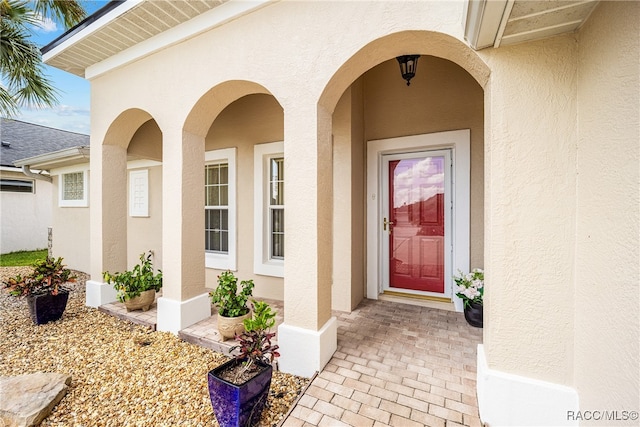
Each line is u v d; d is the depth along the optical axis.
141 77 3.91
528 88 1.96
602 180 1.60
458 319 3.90
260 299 4.95
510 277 2.02
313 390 2.42
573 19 1.72
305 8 2.74
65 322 4.09
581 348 1.83
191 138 3.69
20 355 3.19
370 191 4.75
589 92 1.72
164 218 3.73
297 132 2.79
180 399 2.45
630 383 1.37
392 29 2.31
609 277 1.54
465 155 4.09
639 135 1.32
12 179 12.59
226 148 5.41
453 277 4.03
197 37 3.40
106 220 4.65
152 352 3.22
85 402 2.43
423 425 2.05
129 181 6.71
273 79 2.91
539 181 1.95
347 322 3.79
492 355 2.07
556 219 1.93
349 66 2.64
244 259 5.29
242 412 1.98
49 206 13.65
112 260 4.73
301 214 2.79
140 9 3.21
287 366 2.81
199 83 3.39
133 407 2.36
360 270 4.64
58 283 4.25
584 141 1.79
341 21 2.56
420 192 4.67
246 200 5.26
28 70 5.59
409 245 4.76
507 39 1.91
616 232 1.49
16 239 12.70
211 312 4.09
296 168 2.80
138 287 4.26
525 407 1.98
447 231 4.47
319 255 2.77
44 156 6.74
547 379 1.97
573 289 1.91
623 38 1.42
